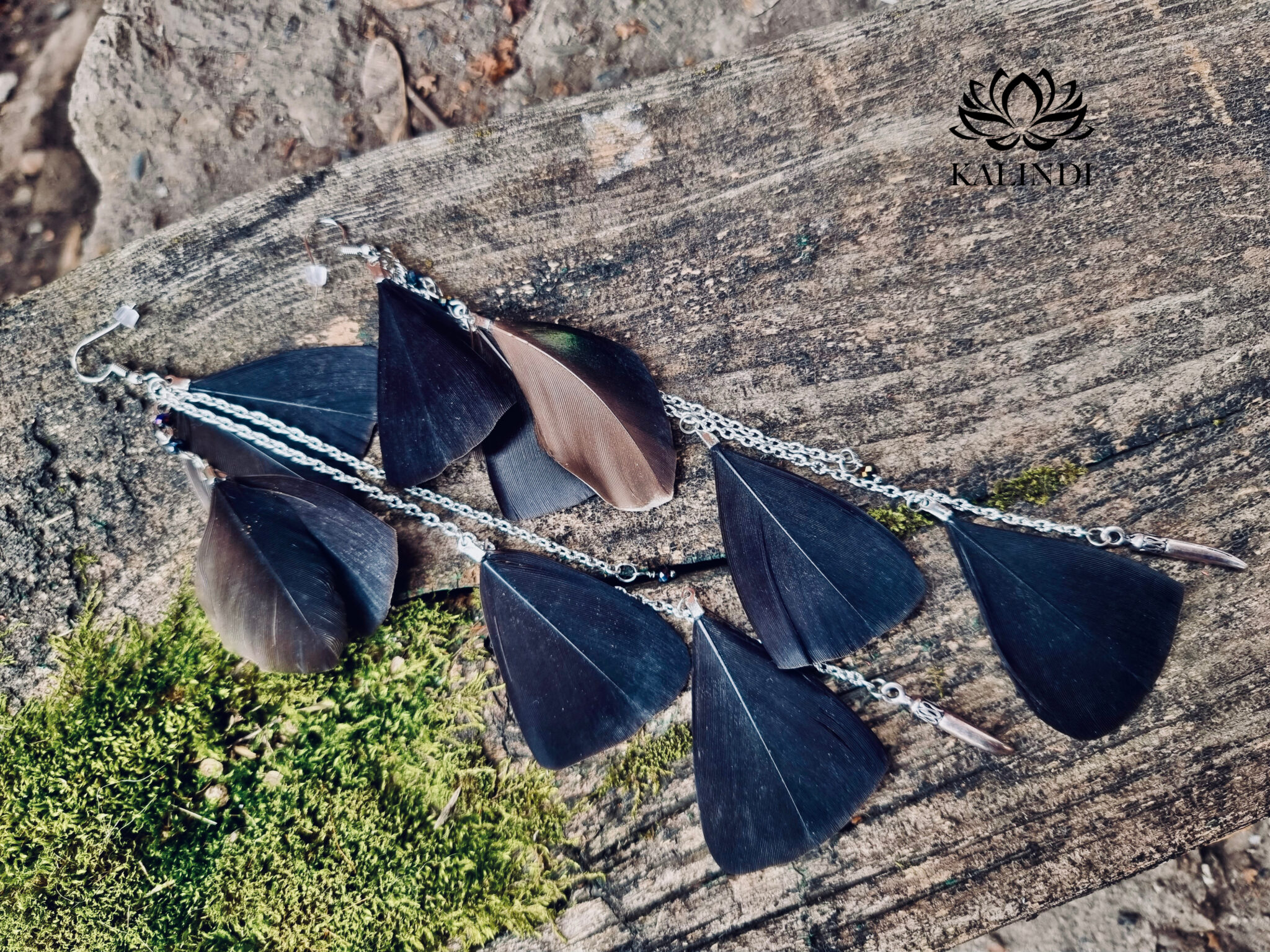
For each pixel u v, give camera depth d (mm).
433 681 689
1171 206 698
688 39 756
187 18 752
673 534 695
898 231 699
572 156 704
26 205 757
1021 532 688
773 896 682
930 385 696
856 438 695
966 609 690
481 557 687
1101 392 695
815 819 676
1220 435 693
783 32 755
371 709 687
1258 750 683
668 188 702
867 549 684
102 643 688
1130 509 692
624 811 686
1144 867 681
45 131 758
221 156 750
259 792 682
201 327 701
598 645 682
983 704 687
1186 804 682
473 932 678
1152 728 685
